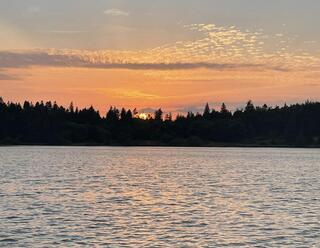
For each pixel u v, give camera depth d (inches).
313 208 1963.6
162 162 5738.2
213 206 2003.0
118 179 3299.7
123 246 1312.7
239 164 5423.2
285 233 1482.5
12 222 1590.8
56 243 1333.7
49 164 4849.9
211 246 1326.3
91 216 1726.1
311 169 4628.4
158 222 1633.9
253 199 2237.9
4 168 4124.0
